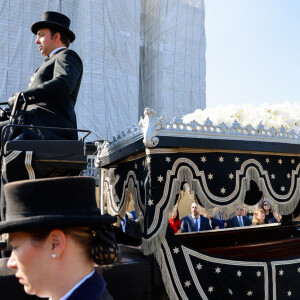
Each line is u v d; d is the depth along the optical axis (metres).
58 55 2.92
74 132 2.95
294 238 3.87
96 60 19.38
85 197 1.14
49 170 2.34
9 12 17.59
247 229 4.20
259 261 3.05
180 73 23.28
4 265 2.30
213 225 6.22
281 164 3.34
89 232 1.14
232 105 3.77
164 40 23.16
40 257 1.07
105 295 1.08
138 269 2.57
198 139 2.94
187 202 8.55
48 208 1.08
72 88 2.70
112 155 3.80
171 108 22.69
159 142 2.80
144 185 2.94
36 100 2.57
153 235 2.70
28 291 1.11
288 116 3.71
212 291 2.82
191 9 24.19
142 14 25.09
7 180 2.27
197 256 2.85
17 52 17.58
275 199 3.25
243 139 3.13
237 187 3.07
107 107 19.55
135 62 21.05
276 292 3.04
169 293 2.63
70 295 1.04
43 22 3.07
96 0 19.64
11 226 1.02
